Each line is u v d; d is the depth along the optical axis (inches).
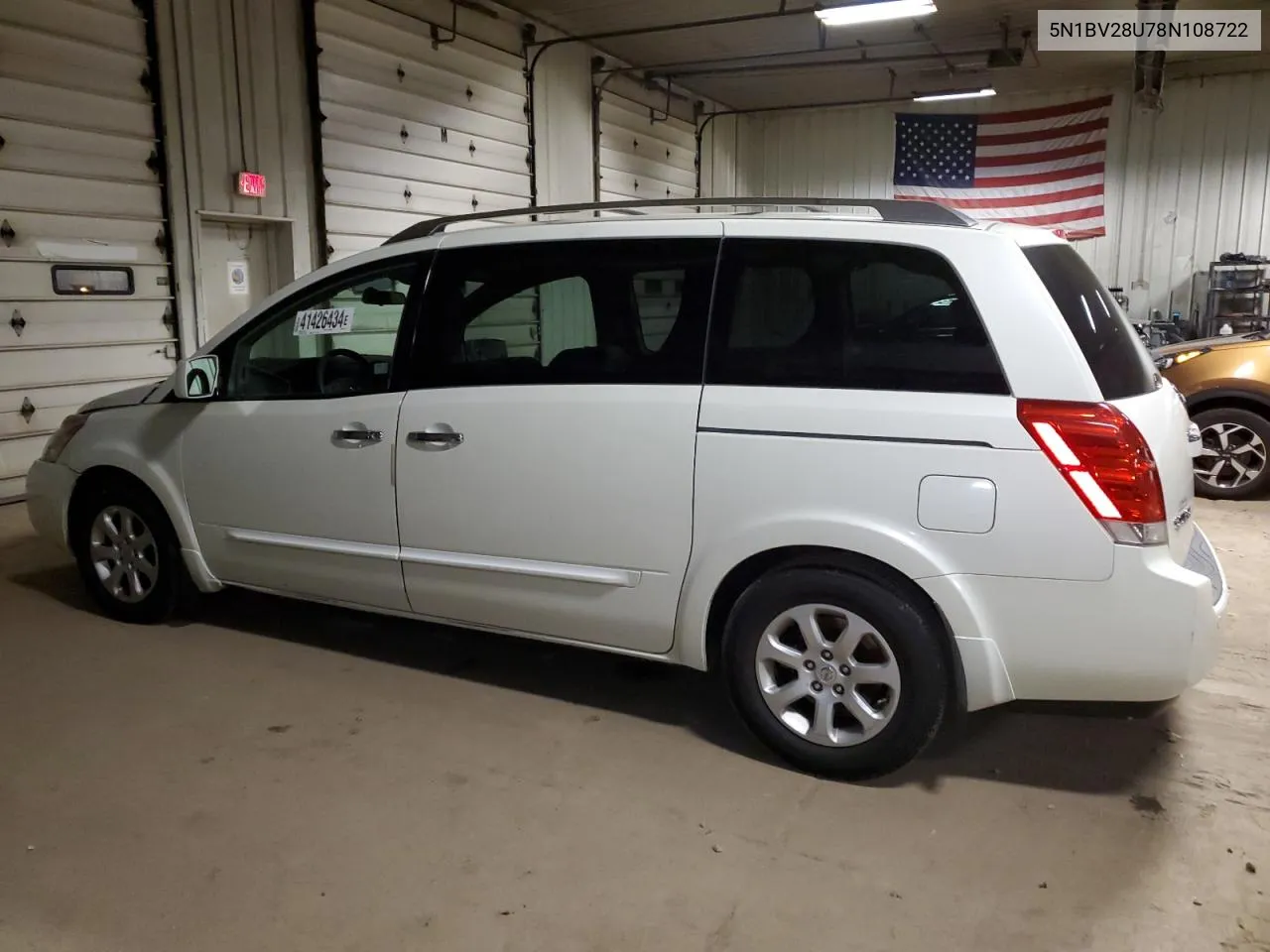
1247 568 201.3
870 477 106.9
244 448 150.0
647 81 542.0
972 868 98.0
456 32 399.2
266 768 118.3
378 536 139.9
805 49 493.4
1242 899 92.8
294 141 335.6
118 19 279.0
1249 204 536.7
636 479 119.4
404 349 137.6
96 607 177.2
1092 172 570.6
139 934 87.7
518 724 130.6
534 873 97.1
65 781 114.7
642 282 122.4
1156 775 116.9
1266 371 257.8
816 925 89.3
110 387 290.0
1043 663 104.0
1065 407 100.6
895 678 109.1
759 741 120.8
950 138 601.0
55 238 270.5
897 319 108.7
